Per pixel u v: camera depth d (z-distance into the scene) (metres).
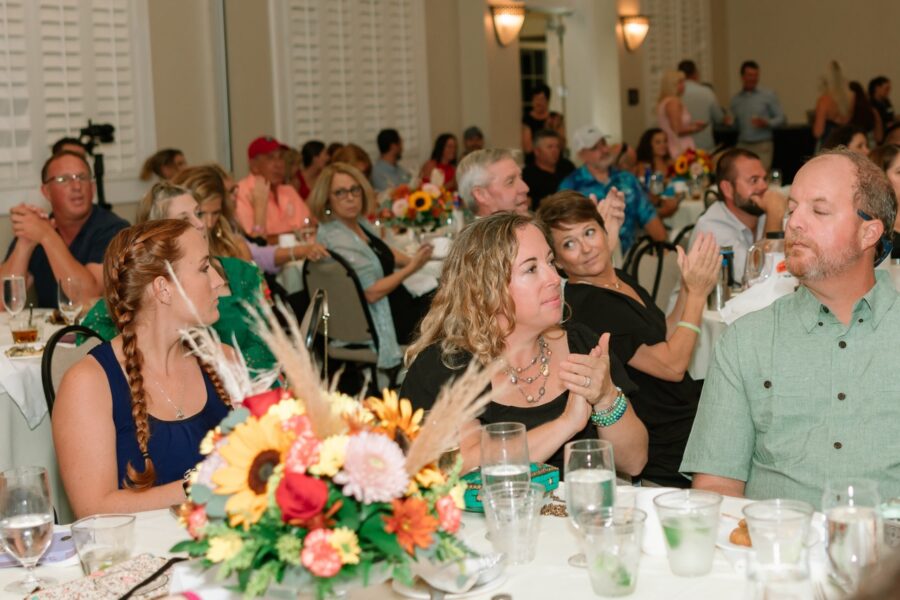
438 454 1.39
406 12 9.55
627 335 3.00
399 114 9.55
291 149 7.95
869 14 13.71
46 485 1.79
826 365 2.19
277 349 1.36
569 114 11.87
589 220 3.12
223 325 3.16
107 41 6.85
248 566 1.33
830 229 2.12
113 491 2.25
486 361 2.25
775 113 12.79
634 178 6.45
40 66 6.42
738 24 14.40
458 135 10.30
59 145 6.03
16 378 3.31
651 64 12.68
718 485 2.28
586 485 1.70
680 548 1.62
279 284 5.32
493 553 1.69
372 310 5.25
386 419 1.46
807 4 14.02
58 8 6.50
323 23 8.69
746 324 2.28
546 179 8.69
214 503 1.35
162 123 7.29
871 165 2.16
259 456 1.34
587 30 11.67
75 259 4.67
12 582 1.79
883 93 12.70
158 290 2.29
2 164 6.24
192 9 7.53
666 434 3.01
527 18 11.45
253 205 7.27
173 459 2.31
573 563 1.70
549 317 2.24
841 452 2.17
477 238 2.26
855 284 2.16
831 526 1.51
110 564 1.77
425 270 5.78
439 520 1.43
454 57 10.21
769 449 2.23
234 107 7.92
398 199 6.68
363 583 1.33
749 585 1.36
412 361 2.35
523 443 1.77
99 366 2.30
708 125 11.91
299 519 1.31
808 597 1.33
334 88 8.84
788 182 12.19
